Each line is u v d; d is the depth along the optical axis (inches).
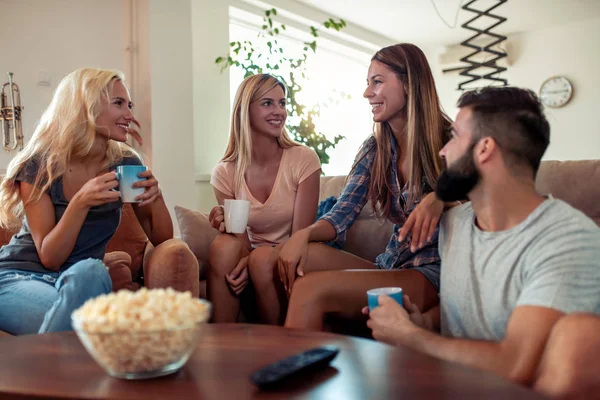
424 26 232.7
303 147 90.2
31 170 69.9
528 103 44.9
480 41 253.3
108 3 130.2
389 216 73.3
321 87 219.3
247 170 90.3
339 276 60.4
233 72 167.2
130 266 85.4
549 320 37.4
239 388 30.5
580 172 74.6
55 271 68.7
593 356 31.9
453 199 49.1
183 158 132.1
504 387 29.7
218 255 77.4
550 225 42.6
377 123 74.3
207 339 41.0
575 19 229.6
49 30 122.9
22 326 60.7
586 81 232.4
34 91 121.4
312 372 32.8
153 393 30.0
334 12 206.8
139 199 66.3
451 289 49.7
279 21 187.9
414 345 41.3
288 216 87.7
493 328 45.8
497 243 45.8
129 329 30.0
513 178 45.0
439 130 68.5
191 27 134.3
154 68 126.9
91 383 31.9
